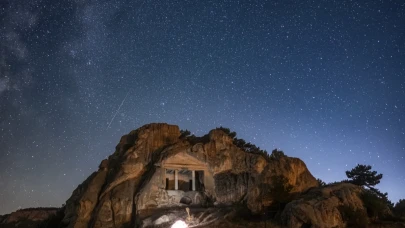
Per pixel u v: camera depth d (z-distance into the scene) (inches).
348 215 1608.0
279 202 1747.0
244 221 1622.8
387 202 1977.1
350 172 2381.9
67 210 1940.2
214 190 1931.6
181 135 2162.9
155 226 1587.1
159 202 1798.7
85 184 2003.0
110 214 1740.9
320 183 2020.2
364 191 1829.5
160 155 1915.6
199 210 1764.3
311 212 1510.8
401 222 1684.3
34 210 2694.4
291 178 1876.2
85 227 1750.7
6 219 2583.7
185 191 1913.1
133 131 2127.2
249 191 1839.3
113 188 1822.1
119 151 2060.8
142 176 1888.5
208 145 2004.2
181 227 1503.4
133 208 1768.0
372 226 1606.8
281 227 1525.6
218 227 1519.4
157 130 2044.8
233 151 2022.6
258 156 1947.6
